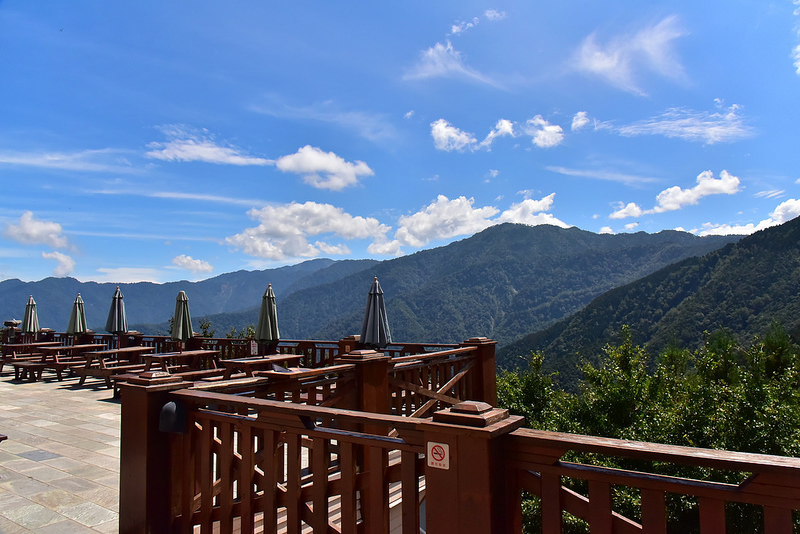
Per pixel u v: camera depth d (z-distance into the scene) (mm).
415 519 1876
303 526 3084
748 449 8172
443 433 1757
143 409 2637
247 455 2412
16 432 5648
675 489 1427
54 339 13500
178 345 9633
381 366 4246
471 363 6074
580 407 10750
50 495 3732
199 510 2709
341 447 2107
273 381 3240
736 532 7152
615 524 1517
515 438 1694
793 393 8695
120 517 2709
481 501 1658
